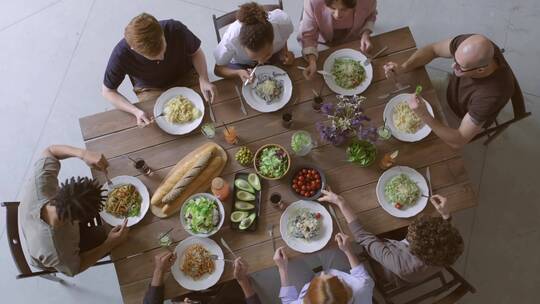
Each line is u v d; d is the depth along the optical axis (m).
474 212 2.97
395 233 2.36
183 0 3.44
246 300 2.10
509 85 2.11
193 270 2.03
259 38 1.97
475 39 1.95
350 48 2.35
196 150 2.19
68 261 1.98
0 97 3.27
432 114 2.21
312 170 2.13
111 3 3.44
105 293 2.88
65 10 3.44
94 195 1.83
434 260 1.82
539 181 3.00
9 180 3.12
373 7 2.45
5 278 2.90
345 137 2.13
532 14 3.27
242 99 2.27
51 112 3.24
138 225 2.10
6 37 3.40
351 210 2.07
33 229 1.94
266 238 2.08
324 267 2.42
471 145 3.08
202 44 3.34
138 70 2.37
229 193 2.12
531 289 2.80
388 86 2.29
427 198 2.12
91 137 2.23
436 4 3.35
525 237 2.91
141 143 2.21
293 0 3.40
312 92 2.28
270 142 2.21
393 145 2.20
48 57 3.35
